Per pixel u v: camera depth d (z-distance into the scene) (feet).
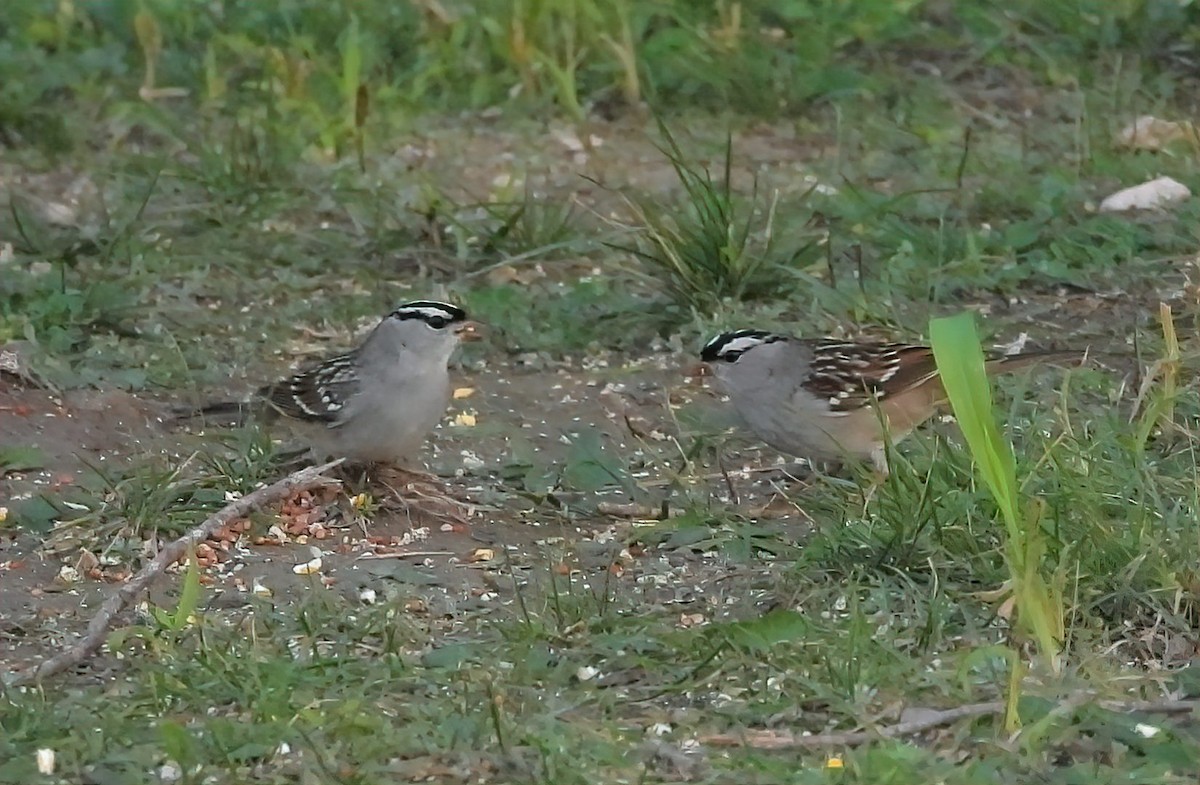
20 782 24.63
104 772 24.81
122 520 33.63
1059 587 27.78
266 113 58.70
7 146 57.31
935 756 25.00
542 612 30.19
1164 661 28.09
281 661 27.96
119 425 38.42
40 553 32.94
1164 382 34.91
